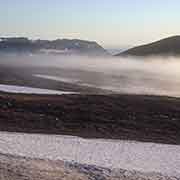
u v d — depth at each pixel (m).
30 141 22.61
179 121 31.59
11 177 12.95
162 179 15.80
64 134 26.06
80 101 37.19
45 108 33.41
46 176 13.77
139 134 27.48
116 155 20.44
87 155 19.91
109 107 35.09
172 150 22.69
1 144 21.03
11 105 33.72
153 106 36.47
